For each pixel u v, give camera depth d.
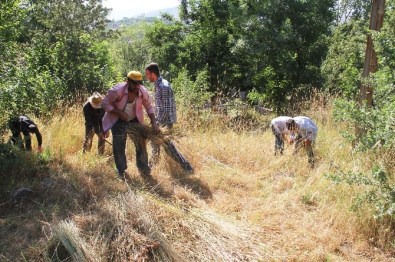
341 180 4.30
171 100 5.70
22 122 5.66
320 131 7.31
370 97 6.23
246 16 16.36
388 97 4.73
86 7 16.28
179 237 3.95
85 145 6.14
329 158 5.94
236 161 6.31
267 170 5.91
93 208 4.36
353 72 15.73
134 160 6.01
